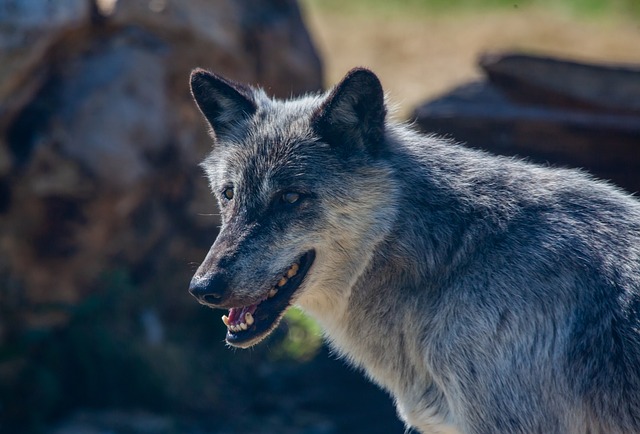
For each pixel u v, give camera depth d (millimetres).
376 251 8883
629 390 8109
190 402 14133
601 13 32438
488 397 8305
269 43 16578
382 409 14133
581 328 8234
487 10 33562
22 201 13734
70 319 13992
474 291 8469
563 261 8391
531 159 13203
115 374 13906
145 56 14672
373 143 8969
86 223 14039
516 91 14328
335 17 32969
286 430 13672
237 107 9523
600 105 13805
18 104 13609
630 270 8312
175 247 15281
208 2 15664
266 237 8695
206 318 15438
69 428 13250
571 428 8305
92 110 14055
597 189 8961
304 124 9070
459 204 8820
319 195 8781
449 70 26344
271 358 15648
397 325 8898
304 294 8930
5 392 13336
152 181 14539
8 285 13719
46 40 13484
